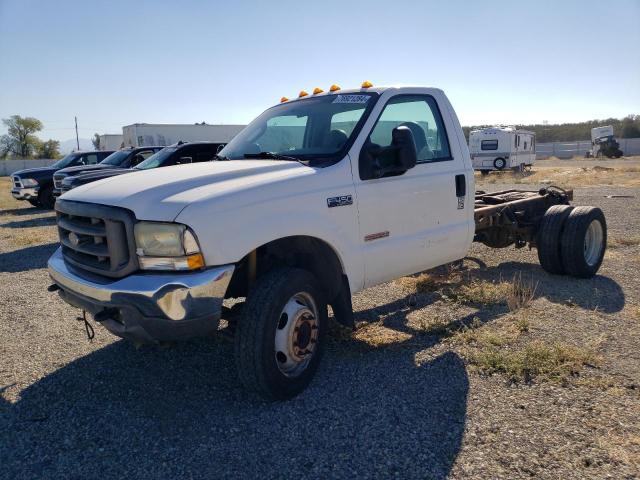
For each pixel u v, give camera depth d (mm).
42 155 79500
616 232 9086
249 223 3410
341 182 4020
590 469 2758
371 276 4324
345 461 2930
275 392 3529
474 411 3375
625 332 4527
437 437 3111
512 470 2779
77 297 3561
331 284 4086
